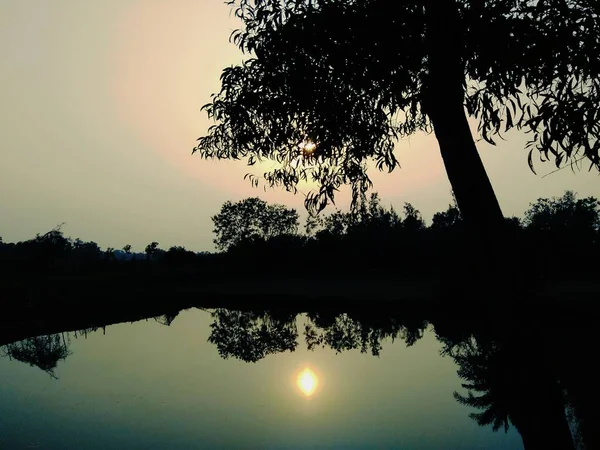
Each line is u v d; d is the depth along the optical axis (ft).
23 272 133.18
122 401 30.42
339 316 88.48
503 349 12.05
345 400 30.22
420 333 62.18
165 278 170.50
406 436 22.48
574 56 10.86
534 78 11.62
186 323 87.15
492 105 11.91
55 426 25.04
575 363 31.30
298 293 134.21
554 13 11.23
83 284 134.21
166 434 23.63
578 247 97.19
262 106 15.20
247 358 49.29
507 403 21.25
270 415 26.94
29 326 70.28
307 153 16.78
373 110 14.65
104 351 54.03
